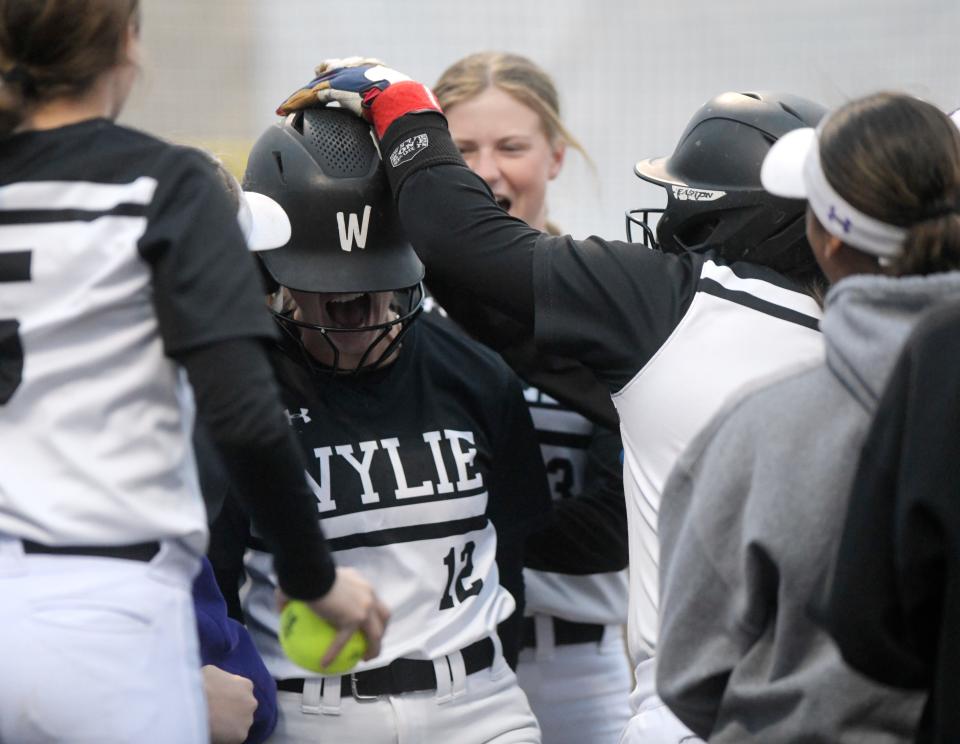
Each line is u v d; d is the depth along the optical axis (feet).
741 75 92.79
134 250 17.89
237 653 23.99
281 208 24.66
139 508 18.17
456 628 25.53
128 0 18.86
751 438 18.75
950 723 15.85
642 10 96.17
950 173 17.98
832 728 17.78
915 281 17.37
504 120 34.06
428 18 95.76
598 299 22.72
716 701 19.43
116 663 17.81
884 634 16.57
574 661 31.73
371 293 25.94
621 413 23.49
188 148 18.98
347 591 19.48
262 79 87.76
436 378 27.07
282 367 25.98
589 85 93.56
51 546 18.04
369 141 26.21
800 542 17.89
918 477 15.80
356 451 25.52
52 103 18.86
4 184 18.29
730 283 22.84
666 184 24.81
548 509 28.55
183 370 19.13
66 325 17.98
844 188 18.30
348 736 24.77
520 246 23.49
